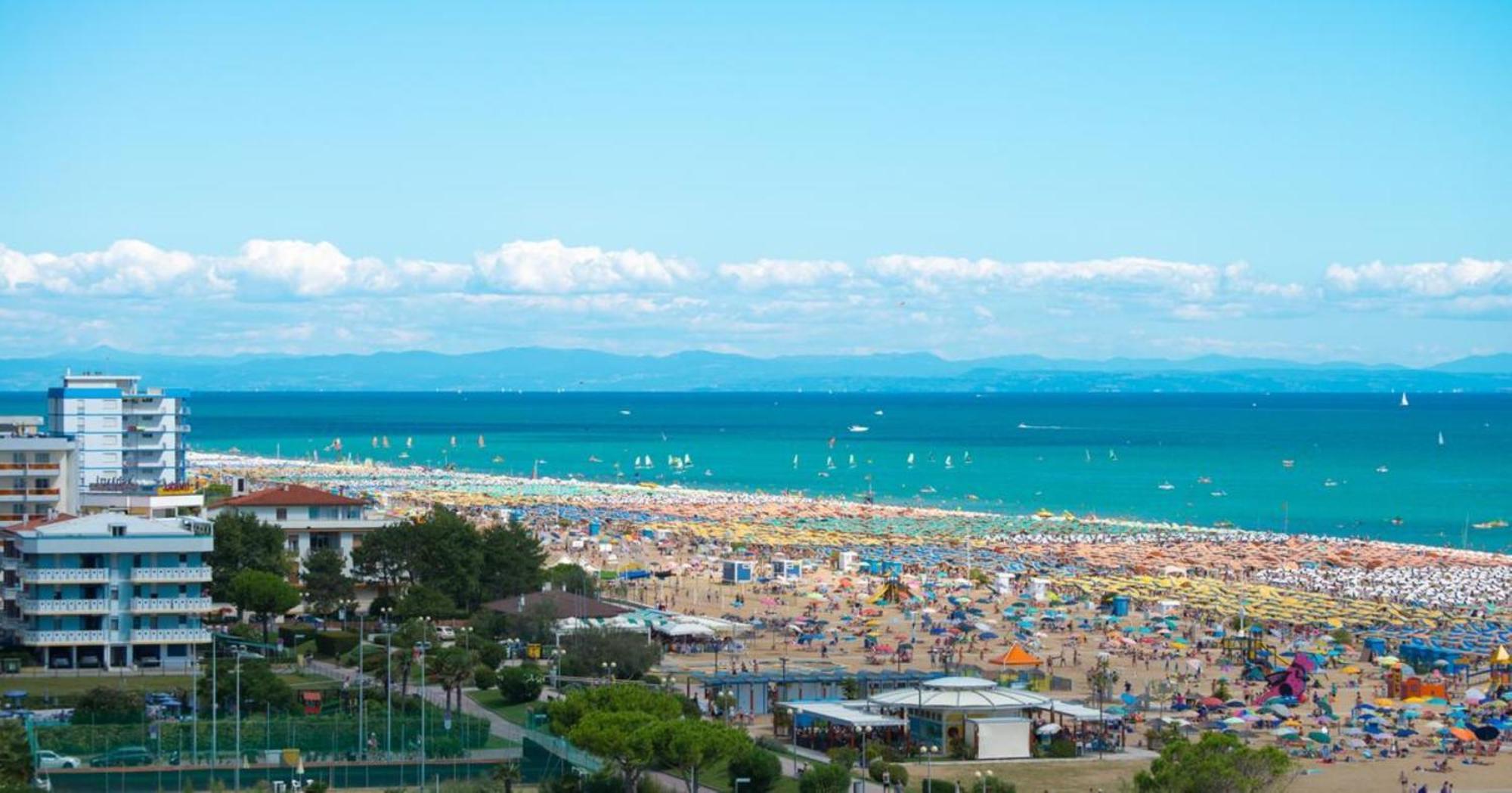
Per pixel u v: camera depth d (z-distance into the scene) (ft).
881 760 466.70
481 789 413.59
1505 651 654.12
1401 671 627.46
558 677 573.74
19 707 491.31
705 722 424.05
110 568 570.87
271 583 640.17
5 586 591.78
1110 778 460.96
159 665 573.33
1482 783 467.11
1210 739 417.90
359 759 450.71
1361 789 457.68
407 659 512.63
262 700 494.59
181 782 420.77
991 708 495.41
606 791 411.54
